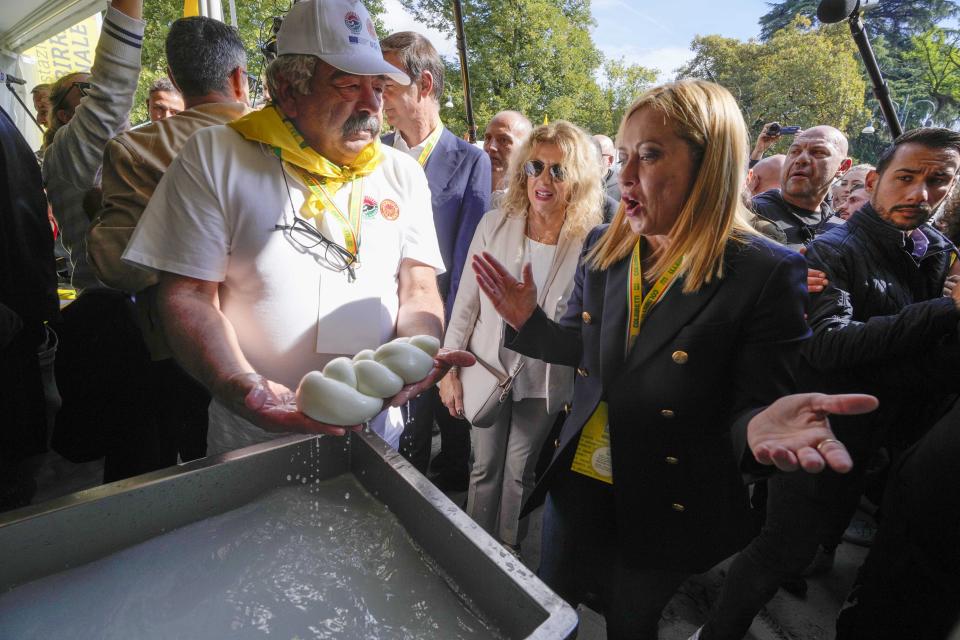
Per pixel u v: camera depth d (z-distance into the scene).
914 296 1.72
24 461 1.91
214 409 1.53
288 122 1.26
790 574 1.55
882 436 1.63
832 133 2.58
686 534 1.21
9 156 1.60
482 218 2.07
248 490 1.07
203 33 1.71
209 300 1.24
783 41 24.31
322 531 1.01
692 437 1.15
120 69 1.89
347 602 0.85
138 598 0.84
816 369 1.66
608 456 1.30
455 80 21.56
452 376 2.07
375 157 1.40
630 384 1.17
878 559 1.34
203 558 0.93
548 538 1.43
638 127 1.04
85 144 1.94
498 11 21.25
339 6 1.19
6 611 0.79
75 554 0.89
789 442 0.80
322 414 1.04
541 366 1.89
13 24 5.26
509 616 0.78
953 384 1.45
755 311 1.03
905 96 26.30
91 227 1.60
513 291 1.36
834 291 1.63
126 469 1.99
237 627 0.80
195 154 1.20
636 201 1.09
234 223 1.23
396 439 1.66
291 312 1.28
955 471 1.15
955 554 1.15
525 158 1.89
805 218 2.70
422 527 0.97
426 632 0.80
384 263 1.41
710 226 1.04
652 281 1.19
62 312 1.91
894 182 1.61
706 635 1.66
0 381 1.68
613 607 1.39
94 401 1.88
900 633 1.27
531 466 2.06
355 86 1.21
